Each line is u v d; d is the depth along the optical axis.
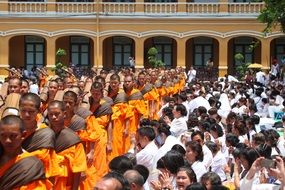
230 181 13.87
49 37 58.94
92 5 59.09
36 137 10.89
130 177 9.66
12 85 15.45
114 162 11.15
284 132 18.58
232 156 15.21
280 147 16.42
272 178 12.11
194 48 62.44
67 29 59.06
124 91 22.44
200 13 59.38
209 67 59.72
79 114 15.66
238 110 27.59
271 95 33.59
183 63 59.25
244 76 55.31
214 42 62.00
